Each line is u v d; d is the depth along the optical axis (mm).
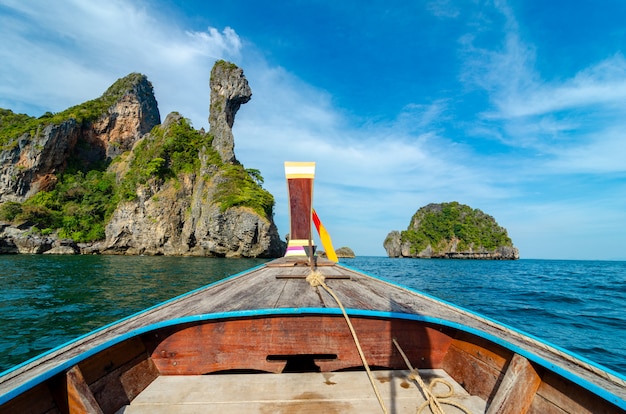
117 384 2182
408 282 21422
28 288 14789
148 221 53188
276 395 2320
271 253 49219
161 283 17297
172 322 2471
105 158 76188
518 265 59906
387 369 2705
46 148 61469
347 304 2834
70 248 51438
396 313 2582
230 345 2596
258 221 47094
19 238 48281
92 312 9875
